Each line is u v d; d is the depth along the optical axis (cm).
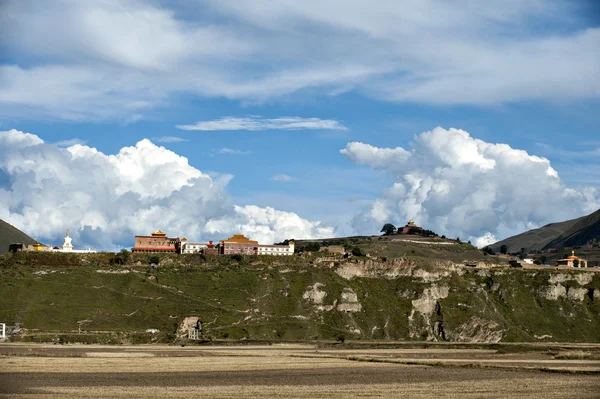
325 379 19438
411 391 17338
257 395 16325
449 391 17438
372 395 16588
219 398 15838
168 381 18538
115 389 16912
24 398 15475
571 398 16638
